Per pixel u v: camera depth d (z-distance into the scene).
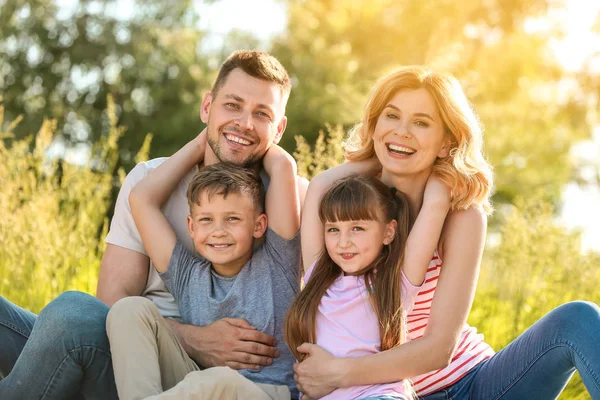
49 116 15.06
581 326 2.59
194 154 3.10
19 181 4.59
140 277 3.04
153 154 14.12
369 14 14.45
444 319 2.59
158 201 2.97
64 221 4.66
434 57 14.45
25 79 15.43
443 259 2.71
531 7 14.43
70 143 15.11
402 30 14.42
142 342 2.51
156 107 14.86
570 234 4.61
